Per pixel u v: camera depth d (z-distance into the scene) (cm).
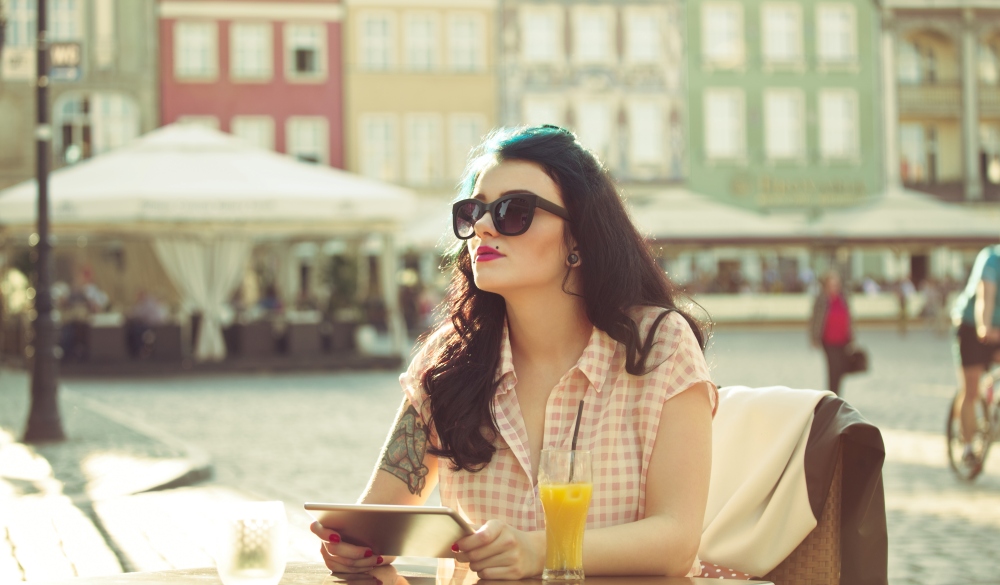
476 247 277
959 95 5003
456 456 274
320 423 1521
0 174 4300
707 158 4878
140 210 2286
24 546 731
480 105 4744
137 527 801
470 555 243
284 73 4616
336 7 4647
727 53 4900
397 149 4700
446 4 4719
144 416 1620
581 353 280
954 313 1002
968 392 987
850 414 308
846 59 4947
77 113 4394
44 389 1312
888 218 3791
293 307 3547
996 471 1051
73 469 1086
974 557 693
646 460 271
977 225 3800
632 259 279
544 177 275
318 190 2422
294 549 716
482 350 282
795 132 4938
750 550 311
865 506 302
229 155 2561
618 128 4834
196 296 2550
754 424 328
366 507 243
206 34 4553
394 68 4691
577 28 4809
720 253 4812
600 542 253
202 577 259
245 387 2131
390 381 2259
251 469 1115
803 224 3781
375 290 4578
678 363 274
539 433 276
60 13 4375
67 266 4209
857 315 4503
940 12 4978
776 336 3850
